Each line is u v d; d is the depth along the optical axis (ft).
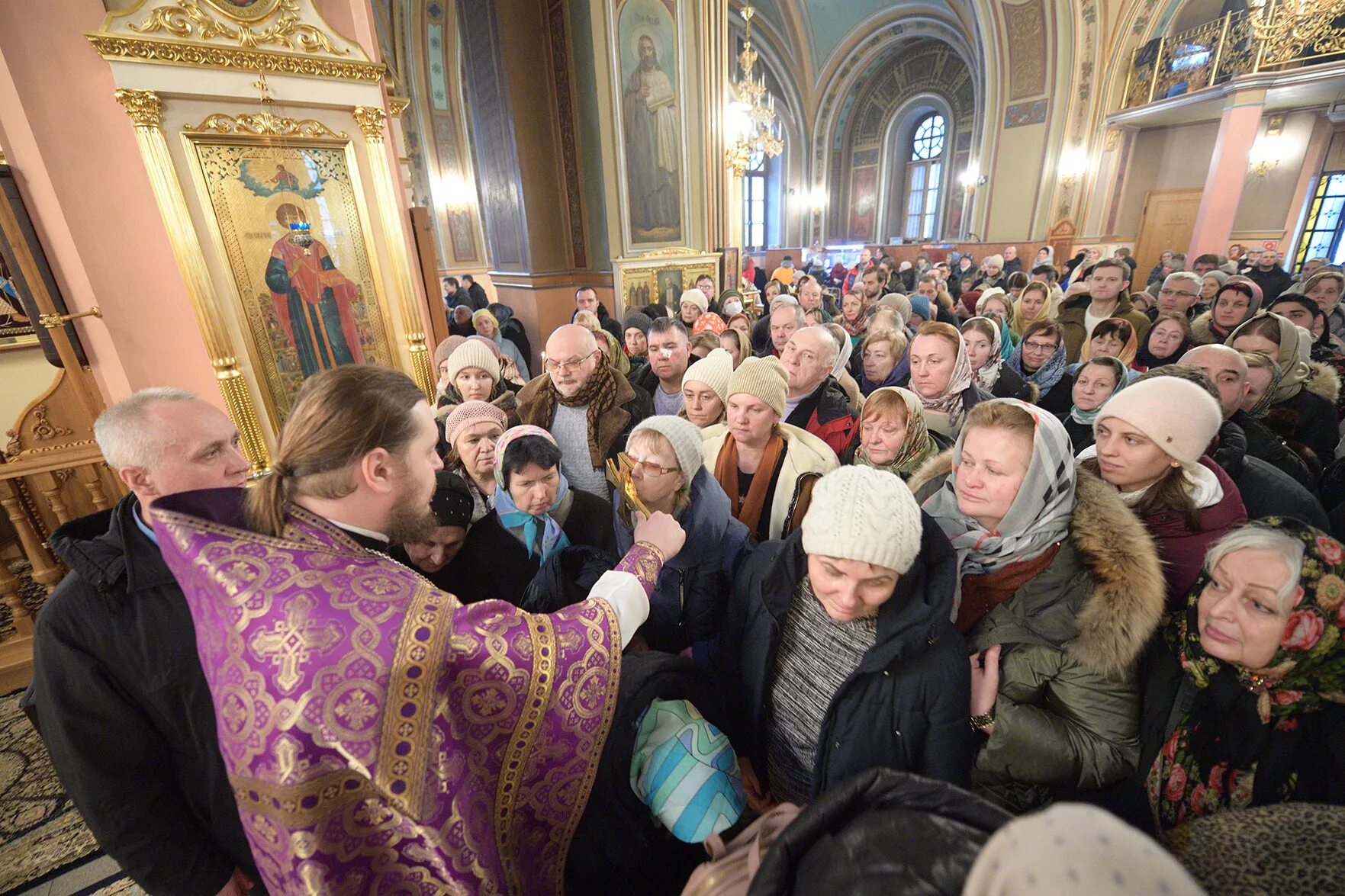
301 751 1.85
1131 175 37.29
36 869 5.06
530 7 20.15
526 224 22.06
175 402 3.18
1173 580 3.59
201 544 2.04
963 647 2.77
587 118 20.30
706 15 21.01
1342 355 9.32
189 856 3.26
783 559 3.19
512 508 4.13
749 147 24.25
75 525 3.16
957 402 6.01
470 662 2.22
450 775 2.13
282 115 7.52
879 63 53.42
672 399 8.15
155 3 6.51
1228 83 27.91
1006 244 40.06
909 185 57.00
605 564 3.72
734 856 2.40
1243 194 34.04
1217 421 3.57
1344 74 24.31
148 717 3.14
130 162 6.89
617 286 21.50
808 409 6.59
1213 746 2.65
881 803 1.81
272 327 7.88
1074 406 6.29
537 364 23.25
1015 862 1.05
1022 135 37.91
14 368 10.66
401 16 27.94
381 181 8.34
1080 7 33.42
